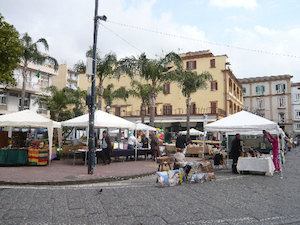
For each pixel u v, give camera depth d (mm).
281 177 8359
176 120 32438
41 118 11836
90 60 8898
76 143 16297
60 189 6324
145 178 8609
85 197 5465
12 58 14508
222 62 34844
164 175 6902
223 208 4711
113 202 5055
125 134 23016
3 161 10352
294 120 51531
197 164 7879
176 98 36531
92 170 8633
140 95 27375
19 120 11117
